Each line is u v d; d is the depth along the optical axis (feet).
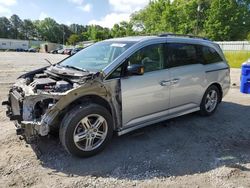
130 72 13.46
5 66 59.11
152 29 221.87
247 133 16.52
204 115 19.27
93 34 311.47
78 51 17.69
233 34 189.26
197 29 191.31
